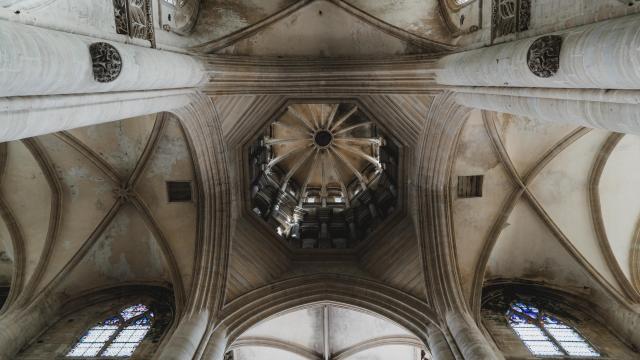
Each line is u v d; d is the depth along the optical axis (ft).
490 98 25.64
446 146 37.27
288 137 63.62
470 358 27.99
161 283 41.91
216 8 38.34
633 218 40.42
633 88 15.30
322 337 45.98
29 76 14.30
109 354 34.55
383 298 37.78
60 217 40.52
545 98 20.21
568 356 34.14
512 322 38.50
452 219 39.09
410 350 48.16
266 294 38.37
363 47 39.29
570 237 40.55
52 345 35.50
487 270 42.24
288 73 38.11
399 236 41.01
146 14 26.43
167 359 27.96
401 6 38.73
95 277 41.73
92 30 20.15
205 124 36.60
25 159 39.68
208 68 34.35
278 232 45.75
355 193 61.72
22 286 38.81
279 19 39.24
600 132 37.73
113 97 20.75
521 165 39.73
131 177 39.88
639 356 33.94
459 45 33.58
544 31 21.16
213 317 34.96
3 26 13.87
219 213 39.91
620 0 16.25
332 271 41.04
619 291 38.45
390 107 39.60
